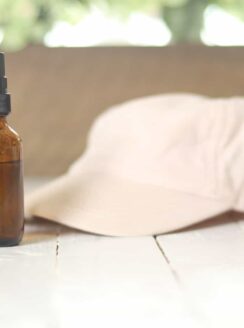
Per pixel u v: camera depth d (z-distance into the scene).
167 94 0.69
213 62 0.72
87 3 0.95
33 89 0.72
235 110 0.49
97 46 0.74
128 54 0.73
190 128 0.49
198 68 0.72
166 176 0.46
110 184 0.46
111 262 0.34
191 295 0.28
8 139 0.37
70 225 0.41
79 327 0.24
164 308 0.26
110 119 0.58
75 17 0.95
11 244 0.38
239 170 0.46
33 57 0.73
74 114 0.72
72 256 0.35
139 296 0.28
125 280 0.30
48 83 0.72
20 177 0.38
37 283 0.30
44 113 0.72
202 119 0.49
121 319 0.25
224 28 0.94
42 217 0.43
